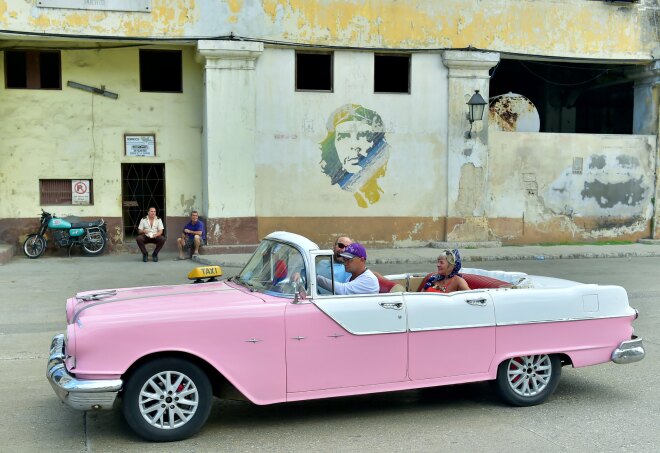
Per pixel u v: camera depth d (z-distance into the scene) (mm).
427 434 4879
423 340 5188
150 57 16391
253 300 4988
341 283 5355
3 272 12992
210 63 15156
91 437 4773
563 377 6520
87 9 14492
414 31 16328
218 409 5512
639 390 6062
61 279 12188
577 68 19656
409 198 16750
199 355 4652
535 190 17750
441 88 16734
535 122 17688
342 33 15883
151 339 4543
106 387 4402
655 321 9008
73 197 15945
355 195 16422
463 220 17000
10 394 5836
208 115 15258
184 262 14555
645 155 18578
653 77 18562
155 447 4578
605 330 5746
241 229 15516
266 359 4812
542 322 5520
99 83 15891
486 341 5363
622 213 18500
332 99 16125
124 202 16297
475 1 16656
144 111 16156
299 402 5711
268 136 15789
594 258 15914
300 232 16141
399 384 5148
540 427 5039
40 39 14695
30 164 15672
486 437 4809
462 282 5746
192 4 14922
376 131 16422
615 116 23375
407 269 13750
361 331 5023
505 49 16969
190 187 16469
